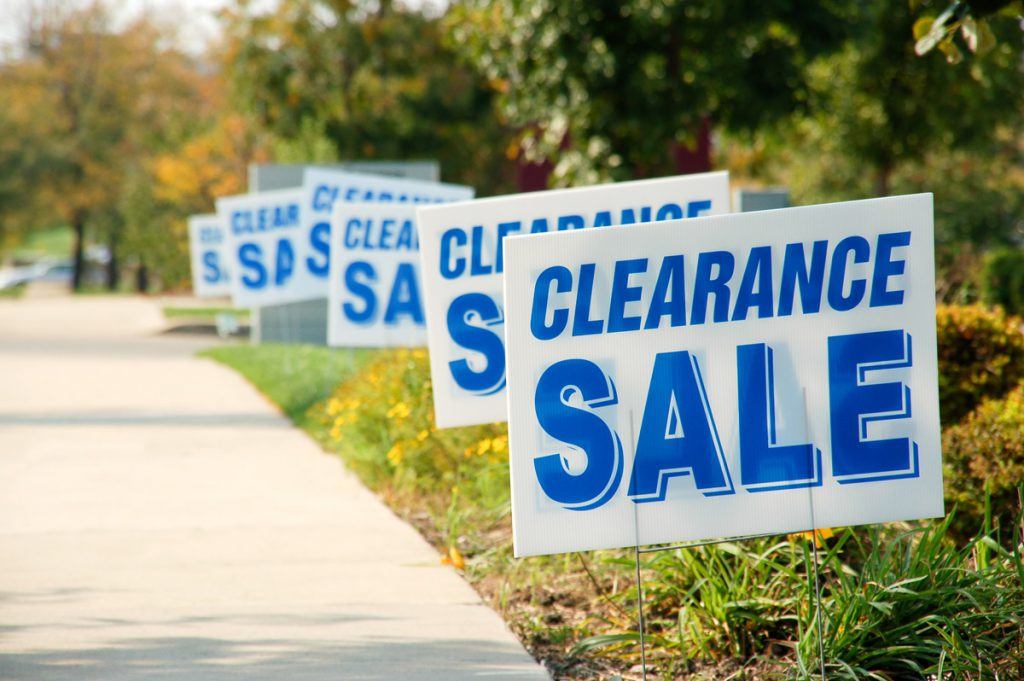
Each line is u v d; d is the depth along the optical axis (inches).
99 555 370.9
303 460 550.6
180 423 677.3
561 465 224.8
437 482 466.0
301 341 1257.4
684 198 348.5
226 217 779.4
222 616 304.8
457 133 1927.9
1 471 524.1
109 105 3718.0
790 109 960.9
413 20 1829.5
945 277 557.3
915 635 246.1
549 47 852.6
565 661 273.9
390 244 595.8
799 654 238.1
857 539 274.7
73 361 1114.7
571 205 350.9
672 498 226.2
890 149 1267.2
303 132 1491.1
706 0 850.1
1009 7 281.7
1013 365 418.3
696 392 226.1
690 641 274.1
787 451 227.1
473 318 353.7
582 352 225.0
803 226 225.6
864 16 943.7
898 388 227.8
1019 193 1598.2
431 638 285.7
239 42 1822.1
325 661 268.4
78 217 3836.1
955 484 323.9
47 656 272.5
